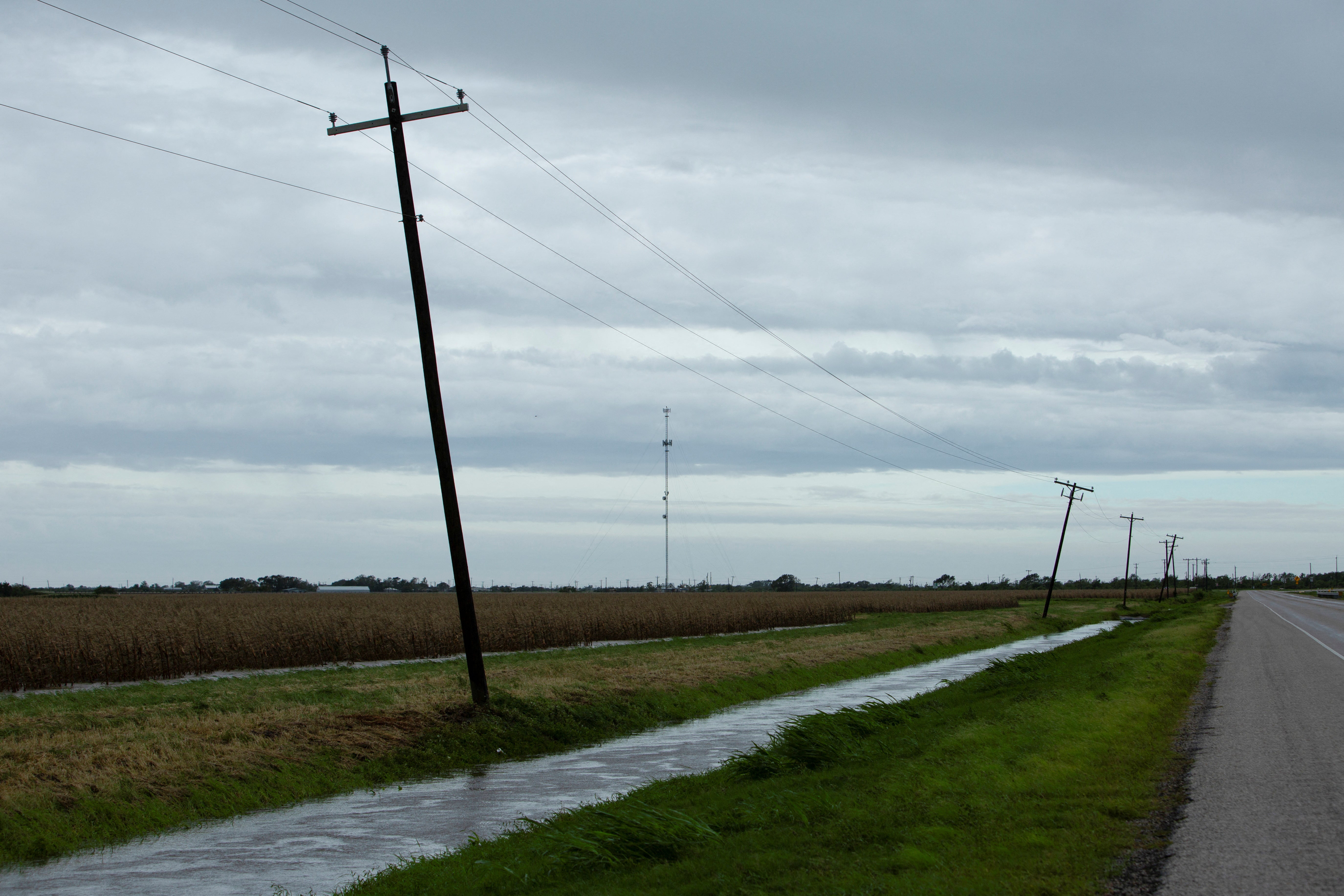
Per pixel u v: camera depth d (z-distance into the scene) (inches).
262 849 505.7
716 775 623.2
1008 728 603.5
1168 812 384.5
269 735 706.8
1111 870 303.7
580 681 1080.2
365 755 718.5
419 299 843.4
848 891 293.3
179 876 453.7
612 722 944.3
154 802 566.3
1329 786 434.9
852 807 419.2
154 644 1166.3
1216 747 544.4
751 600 2898.6
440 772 727.1
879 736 697.6
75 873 462.0
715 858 358.3
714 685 1179.3
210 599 2456.9
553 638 1765.5
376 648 1454.2
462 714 840.3
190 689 1002.1
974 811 391.2
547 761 779.4
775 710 1088.8
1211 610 3115.2
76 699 908.0
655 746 847.1
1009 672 1206.9
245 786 618.8
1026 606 4384.8
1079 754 503.5
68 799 536.7
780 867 331.0
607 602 2383.1
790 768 590.6
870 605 3752.5
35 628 1112.8
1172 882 290.0
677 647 1736.0
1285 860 313.4
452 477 864.3
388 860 480.7
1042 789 428.8
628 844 391.2
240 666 1266.0
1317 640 1579.7
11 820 500.4
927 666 1660.9
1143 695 757.9
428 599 2534.5
